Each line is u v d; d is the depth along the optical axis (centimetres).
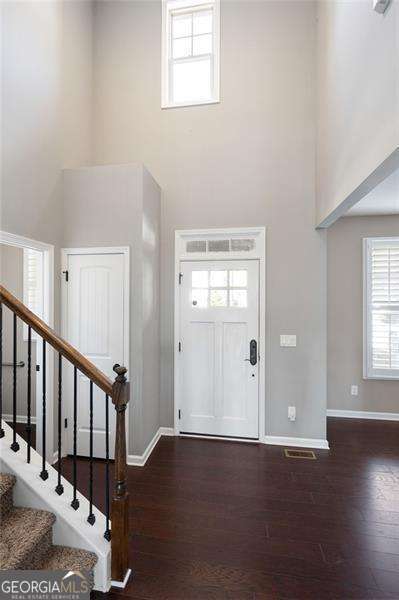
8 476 166
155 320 325
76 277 294
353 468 272
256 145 328
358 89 196
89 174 294
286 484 247
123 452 160
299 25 322
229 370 332
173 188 343
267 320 325
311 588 157
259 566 169
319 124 303
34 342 358
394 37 146
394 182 267
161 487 243
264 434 323
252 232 328
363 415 394
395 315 386
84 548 158
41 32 270
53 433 279
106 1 360
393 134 148
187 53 358
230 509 217
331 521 204
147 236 298
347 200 226
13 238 239
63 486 176
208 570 167
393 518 208
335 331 399
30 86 256
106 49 359
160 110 346
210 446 314
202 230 336
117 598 151
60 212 295
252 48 330
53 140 286
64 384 291
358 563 172
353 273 396
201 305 338
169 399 341
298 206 321
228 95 334
